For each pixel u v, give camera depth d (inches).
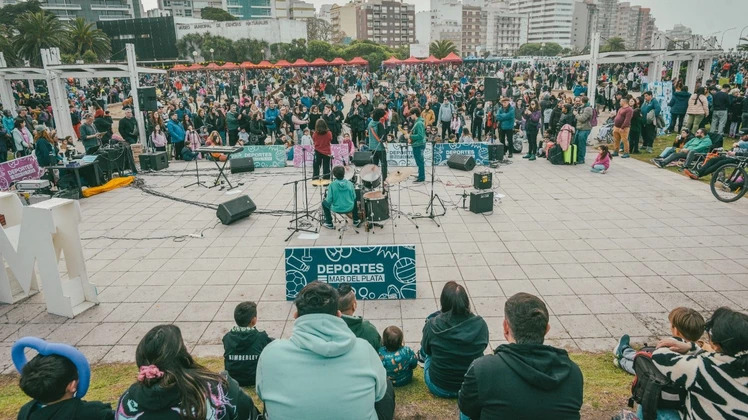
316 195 486.9
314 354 85.3
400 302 272.8
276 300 278.4
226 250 353.1
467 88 1106.7
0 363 225.9
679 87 708.7
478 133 759.7
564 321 247.4
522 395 86.6
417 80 1800.0
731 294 269.7
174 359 85.3
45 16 2135.8
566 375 88.3
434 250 341.4
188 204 469.7
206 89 1702.8
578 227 378.9
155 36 3329.2
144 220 425.7
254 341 177.2
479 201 413.1
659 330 237.9
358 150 628.4
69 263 272.2
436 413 151.1
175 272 318.7
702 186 481.7
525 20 7490.2
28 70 794.8
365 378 86.4
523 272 303.3
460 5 6653.5
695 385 103.0
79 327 255.8
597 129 830.5
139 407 83.1
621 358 201.0
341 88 1731.1
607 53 775.1
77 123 872.3
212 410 87.8
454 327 155.9
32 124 758.5
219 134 722.2
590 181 514.6
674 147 573.0
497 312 257.0
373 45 3006.9
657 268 303.7
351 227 392.8
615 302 264.7
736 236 350.6
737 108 653.9
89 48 2559.1
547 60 2719.0
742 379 98.3
